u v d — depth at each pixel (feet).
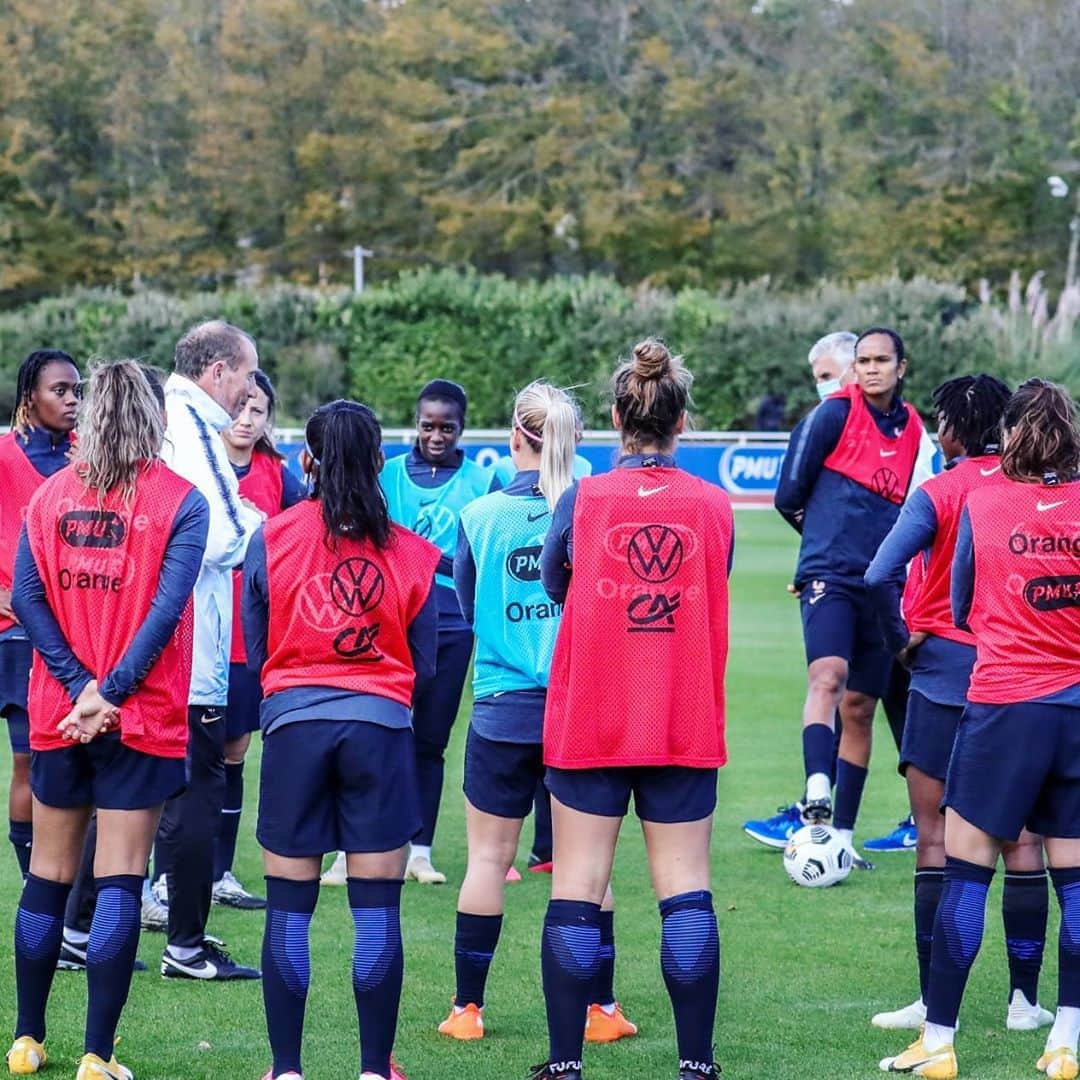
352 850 52.31
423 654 53.98
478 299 388.57
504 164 522.47
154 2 542.16
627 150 520.01
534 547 58.49
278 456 78.95
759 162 519.19
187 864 64.49
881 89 515.50
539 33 529.04
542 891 80.33
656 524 51.26
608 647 51.11
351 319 391.04
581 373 386.32
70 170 523.29
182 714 54.24
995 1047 58.49
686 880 51.57
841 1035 59.52
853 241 502.79
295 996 51.96
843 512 83.10
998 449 61.52
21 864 69.56
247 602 53.26
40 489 54.60
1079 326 377.91
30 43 517.14
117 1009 53.01
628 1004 63.31
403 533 53.47
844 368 91.45
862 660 84.38
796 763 108.78
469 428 391.45
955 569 56.65
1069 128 509.35
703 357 384.68
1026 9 516.32
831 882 80.48
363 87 519.19
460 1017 59.67
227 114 519.60
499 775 59.21
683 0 532.73
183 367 67.05
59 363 68.85
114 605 52.75
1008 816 54.29
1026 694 54.08
